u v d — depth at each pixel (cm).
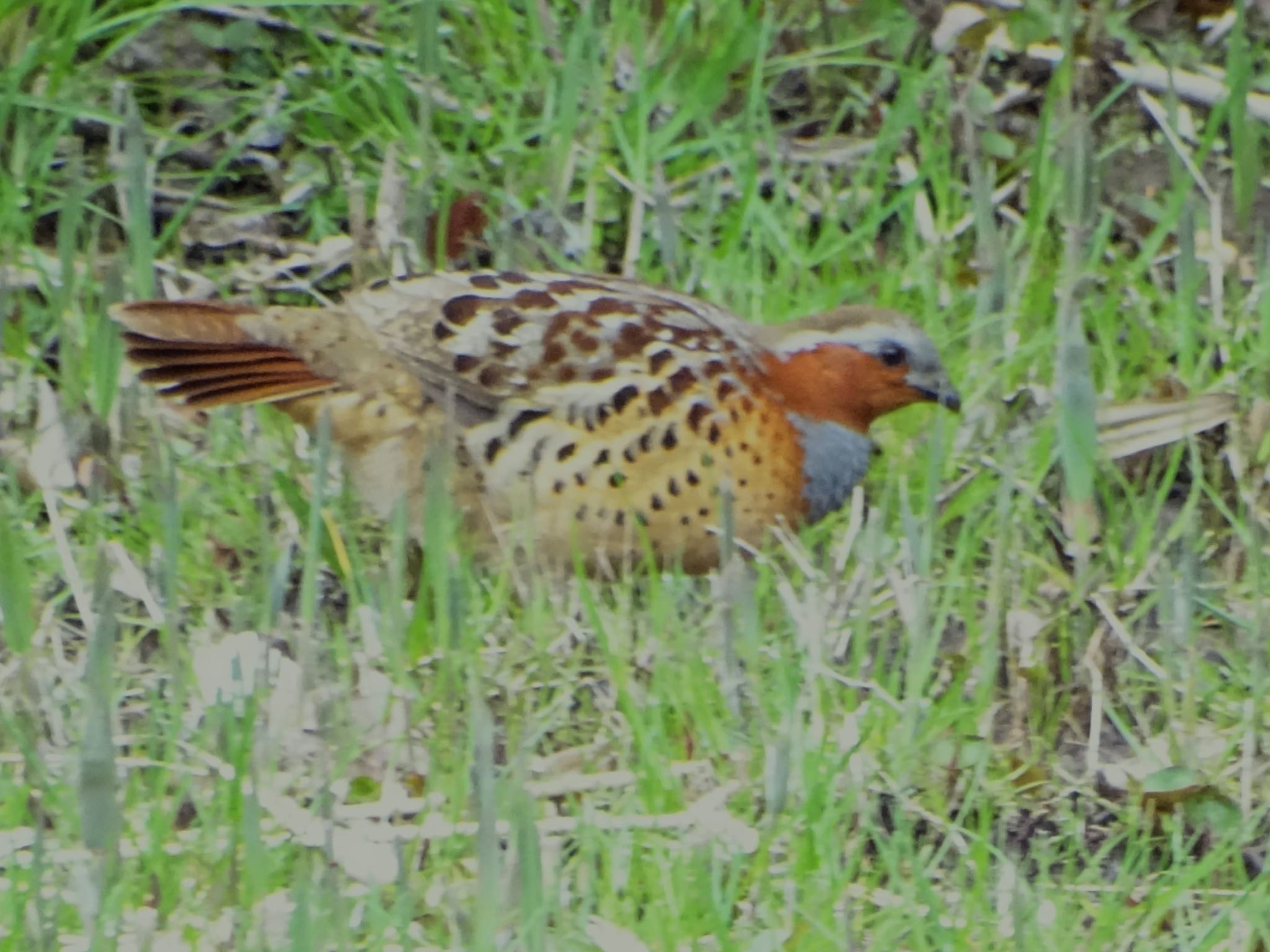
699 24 1313
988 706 971
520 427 1009
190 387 1026
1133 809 917
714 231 1263
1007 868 865
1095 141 1311
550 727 941
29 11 1277
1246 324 1196
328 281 1238
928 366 1047
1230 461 1118
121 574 1005
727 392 1011
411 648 968
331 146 1284
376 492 1043
